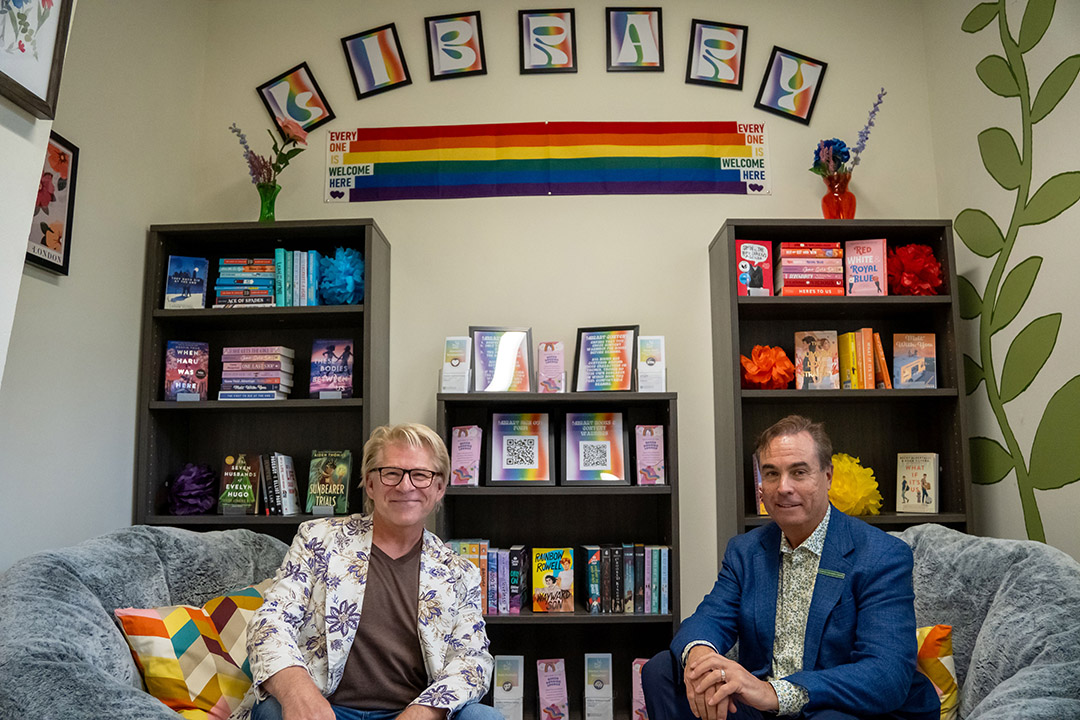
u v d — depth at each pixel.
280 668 1.64
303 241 3.10
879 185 3.21
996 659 1.80
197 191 3.25
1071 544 2.36
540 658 2.94
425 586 1.87
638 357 2.87
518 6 3.31
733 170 3.23
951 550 2.16
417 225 3.22
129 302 2.77
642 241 3.19
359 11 3.33
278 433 3.08
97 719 1.38
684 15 3.31
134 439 2.78
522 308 3.16
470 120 3.28
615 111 3.27
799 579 1.93
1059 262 2.46
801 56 3.27
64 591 1.73
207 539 2.30
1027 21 2.62
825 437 1.95
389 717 1.79
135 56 2.82
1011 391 2.66
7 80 1.33
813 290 2.85
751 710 1.83
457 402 2.89
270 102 3.29
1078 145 2.39
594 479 2.82
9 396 2.14
